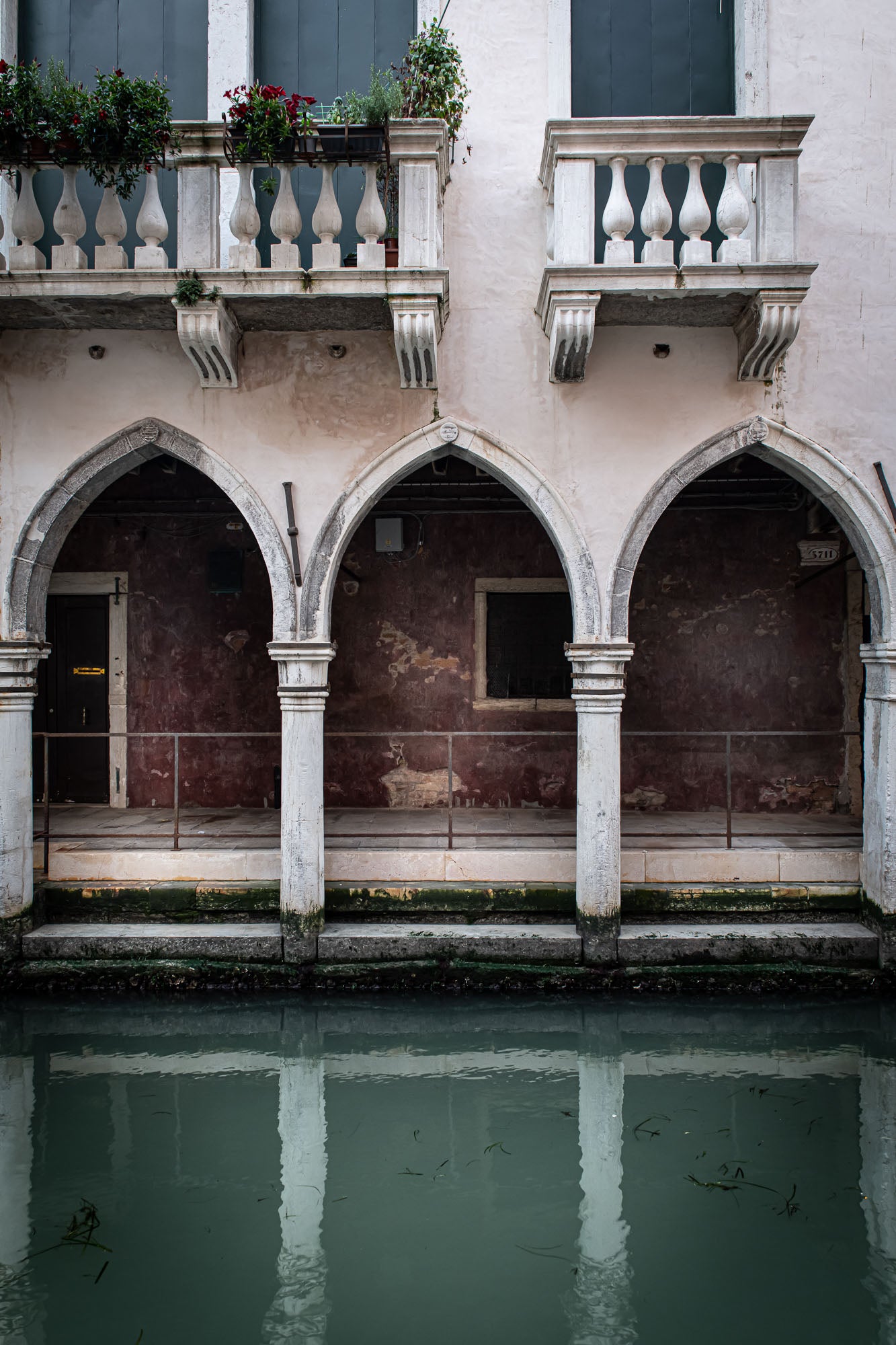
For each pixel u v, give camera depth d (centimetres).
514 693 791
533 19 575
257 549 794
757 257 521
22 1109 435
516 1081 463
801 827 709
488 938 570
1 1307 304
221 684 798
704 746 785
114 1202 363
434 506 777
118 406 568
